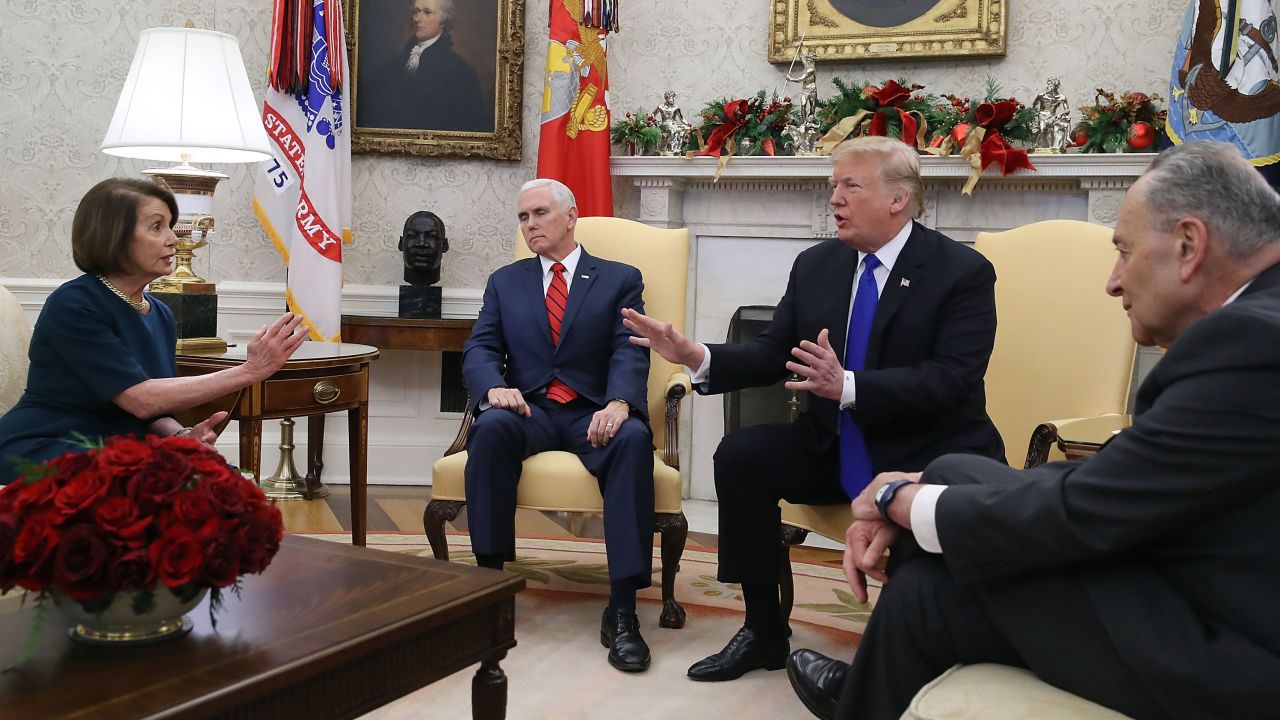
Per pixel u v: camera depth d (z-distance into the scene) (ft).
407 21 16.33
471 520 9.44
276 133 14.80
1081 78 14.66
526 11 16.58
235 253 16.22
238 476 4.92
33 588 4.37
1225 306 4.41
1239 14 12.51
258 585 5.64
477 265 16.85
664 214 15.33
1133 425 4.59
